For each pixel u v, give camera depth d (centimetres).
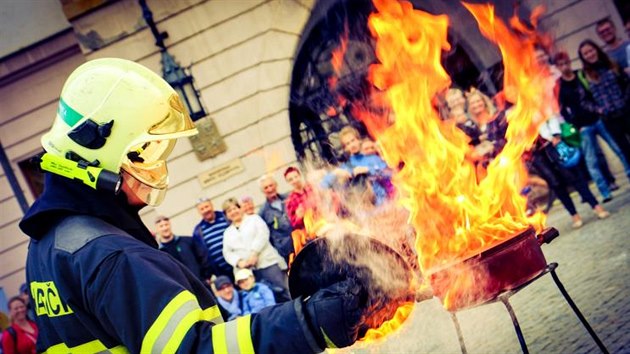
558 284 246
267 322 128
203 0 902
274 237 619
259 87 911
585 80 695
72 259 139
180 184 902
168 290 130
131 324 129
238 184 908
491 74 988
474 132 638
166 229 647
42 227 150
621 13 894
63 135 154
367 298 137
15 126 952
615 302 377
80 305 139
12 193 969
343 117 973
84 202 150
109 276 132
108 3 891
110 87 154
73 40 931
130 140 153
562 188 625
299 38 916
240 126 910
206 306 150
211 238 649
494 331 411
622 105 685
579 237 575
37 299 151
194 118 902
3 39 931
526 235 214
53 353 151
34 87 947
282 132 914
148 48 902
